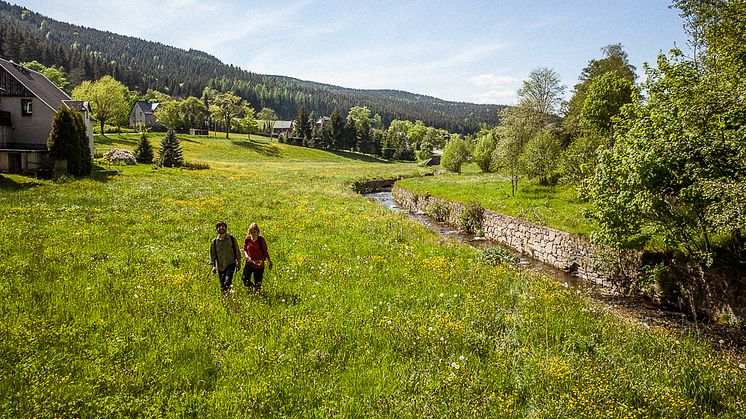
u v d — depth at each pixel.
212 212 23.84
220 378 6.38
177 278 10.90
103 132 93.44
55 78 114.56
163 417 5.43
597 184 14.30
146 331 7.75
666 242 12.79
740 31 11.98
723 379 7.17
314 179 54.62
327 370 6.79
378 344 7.84
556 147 33.94
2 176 31.42
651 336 9.23
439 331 8.34
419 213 36.62
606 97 30.42
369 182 58.62
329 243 16.92
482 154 61.59
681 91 11.47
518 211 26.55
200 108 153.88
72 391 5.68
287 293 10.30
